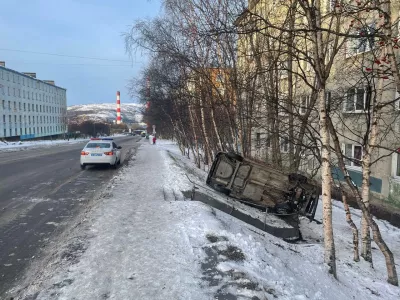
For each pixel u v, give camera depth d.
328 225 4.82
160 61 15.13
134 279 3.48
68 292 3.25
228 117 11.28
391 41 4.32
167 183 10.05
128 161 18.17
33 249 4.82
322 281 4.34
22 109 65.50
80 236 4.99
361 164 5.98
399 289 4.86
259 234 5.86
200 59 11.05
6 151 28.80
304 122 5.89
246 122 10.75
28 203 7.84
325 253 4.88
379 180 9.89
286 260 4.65
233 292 3.19
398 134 8.62
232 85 9.37
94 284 3.39
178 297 3.08
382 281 5.07
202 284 3.35
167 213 6.27
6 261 4.39
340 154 5.27
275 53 8.56
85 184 10.66
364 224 5.89
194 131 18.11
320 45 4.68
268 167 7.83
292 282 3.81
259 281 3.49
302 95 7.90
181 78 12.63
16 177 12.20
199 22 10.77
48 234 5.50
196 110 16.55
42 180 11.50
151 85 18.59
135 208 6.76
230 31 4.69
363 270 5.48
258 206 7.42
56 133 86.88
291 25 6.38
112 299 3.09
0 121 56.00
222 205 6.97
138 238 4.79
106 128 102.12
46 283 3.47
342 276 5.04
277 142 9.34
